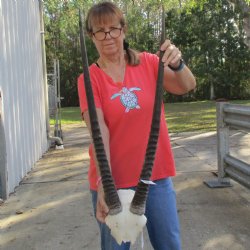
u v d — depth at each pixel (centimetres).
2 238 471
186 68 276
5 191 604
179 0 2022
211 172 705
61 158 914
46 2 2158
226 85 3781
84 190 635
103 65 282
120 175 281
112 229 234
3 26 669
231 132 1137
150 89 281
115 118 276
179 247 292
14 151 691
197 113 2047
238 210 528
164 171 288
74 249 436
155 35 3788
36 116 923
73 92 4062
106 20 272
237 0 1647
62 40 4031
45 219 521
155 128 239
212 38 3675
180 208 539
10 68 707
